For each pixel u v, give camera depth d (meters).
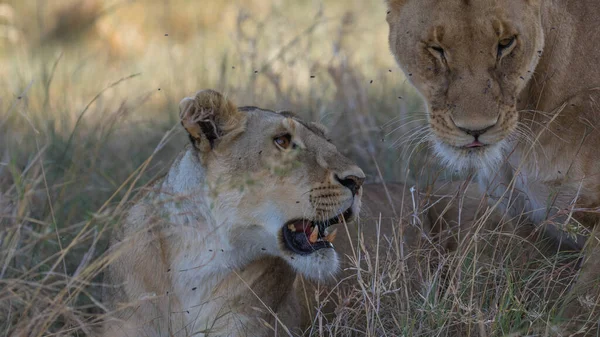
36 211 9.10
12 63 16.80
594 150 7.43
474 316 6.95
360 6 19.14
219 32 18.42
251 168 6.78
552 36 7.62
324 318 7.73
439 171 8.27
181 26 19.05
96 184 10.30
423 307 7.02
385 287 7.23
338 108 12.05
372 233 8.59
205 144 6.85
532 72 7.47
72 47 18.22
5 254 7.39
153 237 7.00
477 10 7.22
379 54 16.19
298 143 6.82
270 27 16.97
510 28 7.19
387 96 12.80
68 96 14.03
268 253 6.96
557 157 7.55
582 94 7.49
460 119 7.13
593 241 7.39
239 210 6.78
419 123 10.82
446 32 7.27
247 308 7.02
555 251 8.05
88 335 7.10
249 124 6.91
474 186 8.99
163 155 11.34
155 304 7.00
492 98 7.13
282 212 6.76
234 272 6.99
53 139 10.53
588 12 7.66
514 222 8.14
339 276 8.06
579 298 6.90
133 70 16.36
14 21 18.73
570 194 7.57
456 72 7.28
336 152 6.89
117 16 19.38
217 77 13.81
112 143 11.61
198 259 6.93
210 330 6.74
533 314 6.93
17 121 11.35
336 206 6.75
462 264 7.47
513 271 7.46
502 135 7.22
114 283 7.16
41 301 6.93
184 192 6.98
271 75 11.88
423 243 7.96
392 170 10.90
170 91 13.84
